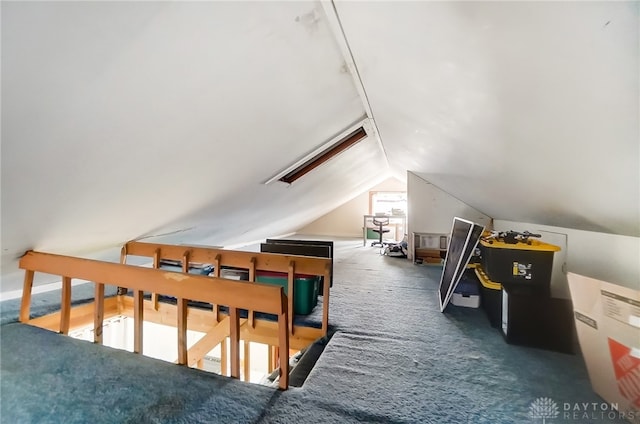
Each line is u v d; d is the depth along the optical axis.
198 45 0.96
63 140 1.08
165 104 1.14
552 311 1.74
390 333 1.95
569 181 1.31
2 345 1.79
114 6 0.72
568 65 0.65
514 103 0.94
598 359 1.23
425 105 1.45
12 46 0.71
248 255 2.19
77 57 0.81
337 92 1.71
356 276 3.51
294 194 3.70
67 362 1.60
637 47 0.51
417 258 4.33
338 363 1.58
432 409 1.22
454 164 2.30
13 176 1.15
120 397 1.31
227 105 1.34
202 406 1.24
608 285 1.17
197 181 1.96
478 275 2.46
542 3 0.53
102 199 1.64
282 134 1.90
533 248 1.94
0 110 0.86
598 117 0.76
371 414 1.19
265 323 2.24
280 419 1.16
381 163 4.81
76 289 2.89
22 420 1.20
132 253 2.58
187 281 1.51
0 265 2.05
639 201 1.12
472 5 0.64
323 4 1.00
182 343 1.56
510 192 2.12
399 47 1.04
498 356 1.64
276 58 1.19
